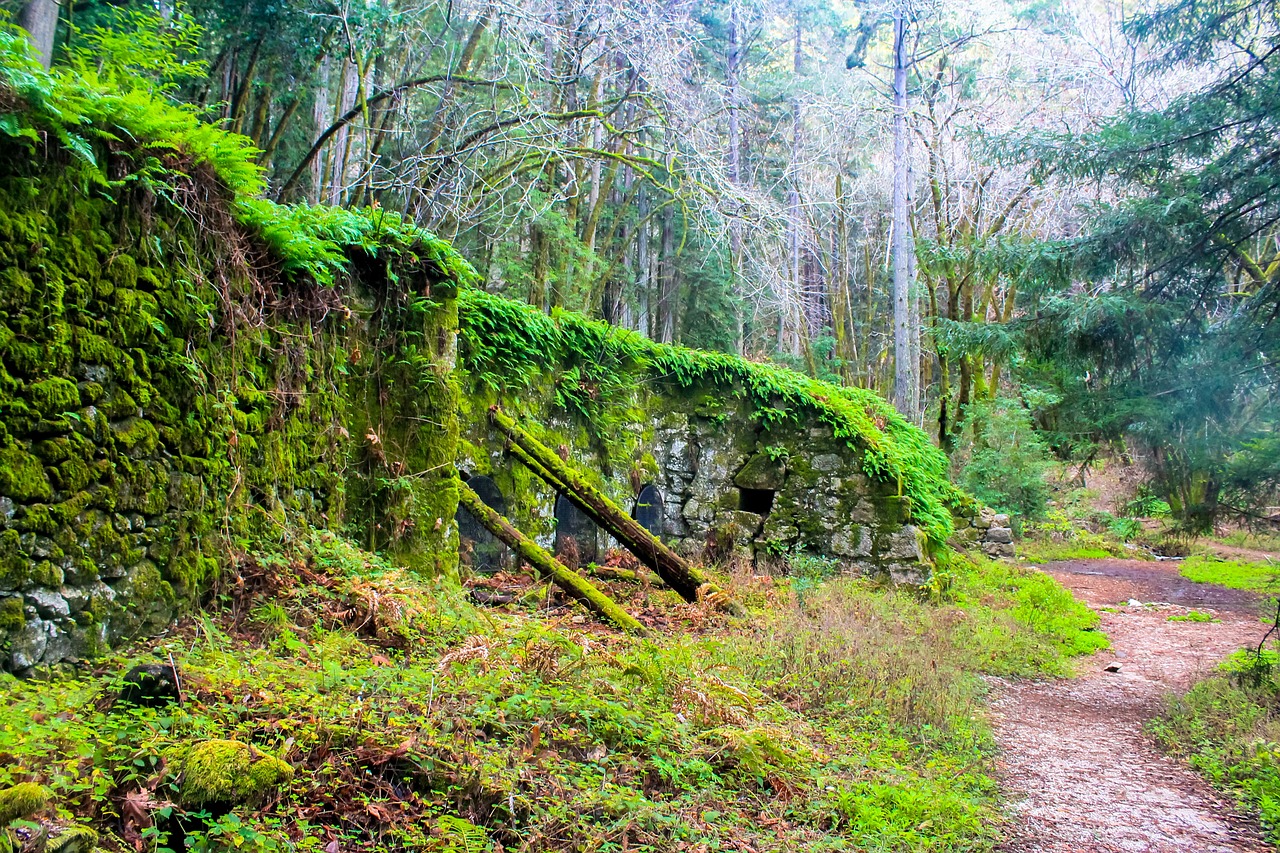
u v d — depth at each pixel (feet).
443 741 10.67
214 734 9.50
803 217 80.64
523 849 9.31
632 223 82.94
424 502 21.44
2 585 10.18
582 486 26.58
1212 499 22.58
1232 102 22.52
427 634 15.97
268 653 12.82
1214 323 23.57
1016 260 25.09
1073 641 29.37
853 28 98.43
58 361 11.10
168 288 13.51
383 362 21.33
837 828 12.37
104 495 11.91
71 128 11.52
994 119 74.54
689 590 26.78
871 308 110.63
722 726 14.25
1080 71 70.90
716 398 35.91
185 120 13.35
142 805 7.89
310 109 49.47
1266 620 32.71
